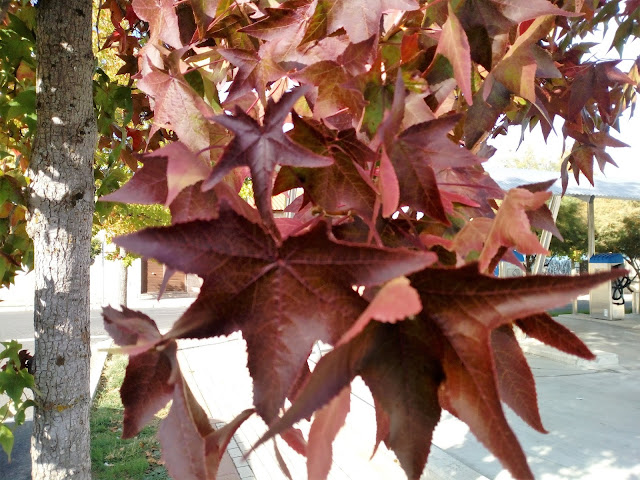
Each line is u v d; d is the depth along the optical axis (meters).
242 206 0.51
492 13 0.66
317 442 0.43
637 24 2.07
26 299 19.61
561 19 1.31
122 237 0.36
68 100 2.16
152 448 5.03
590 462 4.56
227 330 0.38
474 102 0.73
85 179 2.25
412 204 0.46
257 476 4.19
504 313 0.34
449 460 4.51
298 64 0.74
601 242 18.02
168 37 0.86
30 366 2.28
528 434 5.27
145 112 2.58
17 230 2.69
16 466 4.75
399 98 0.44
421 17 0.71
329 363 0.35
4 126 2.54
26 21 2.32
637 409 6.05
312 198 0.51
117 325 0.48
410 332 0.37
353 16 0.65
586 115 1.66
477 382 0.35
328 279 0.38
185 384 0.47
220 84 1.03
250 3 0.92
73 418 2.25
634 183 13.69
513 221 0.45
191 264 0.37
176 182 0.44
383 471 4.11
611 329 12.45
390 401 0.36
